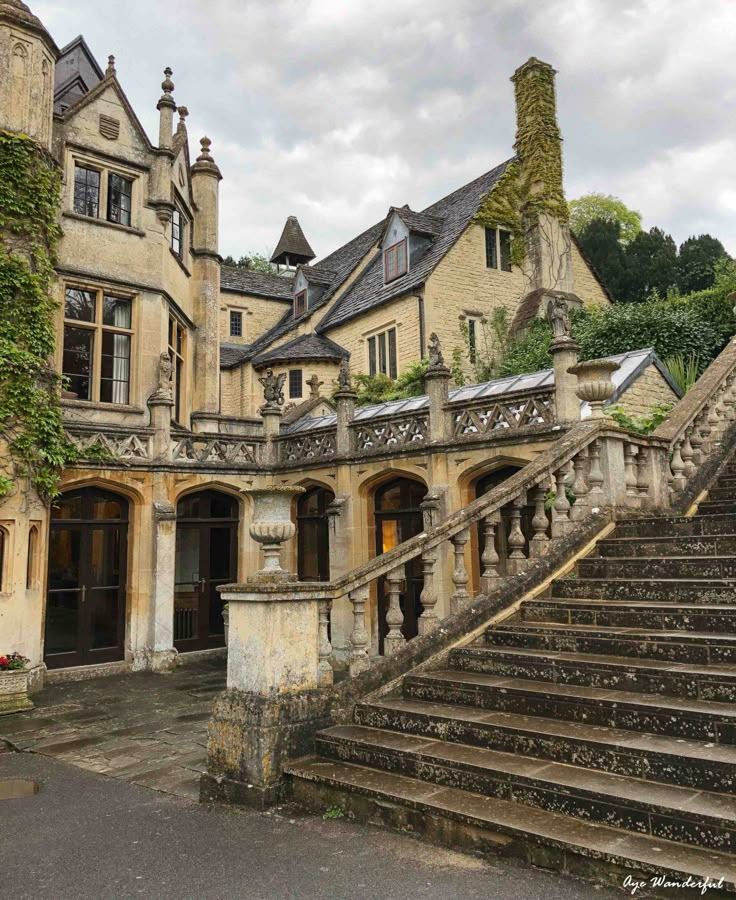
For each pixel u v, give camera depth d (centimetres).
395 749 490
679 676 464
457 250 2264
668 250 3466
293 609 560
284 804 519
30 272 1264
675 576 627
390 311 2311
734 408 1032
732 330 1867
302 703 546
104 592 1416
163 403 1485
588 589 655
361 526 1438
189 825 500
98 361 1520
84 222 1507
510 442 1158
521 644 598
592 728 459
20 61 1312
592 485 783
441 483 1257
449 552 1244
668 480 863
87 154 1527
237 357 2911
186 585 1556
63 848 468
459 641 625
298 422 1947
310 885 385
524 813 406
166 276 1648
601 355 1800
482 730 484
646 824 367
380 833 448
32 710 1039
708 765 381
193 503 1577
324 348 2528
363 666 607
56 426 1272
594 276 2539
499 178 2389
